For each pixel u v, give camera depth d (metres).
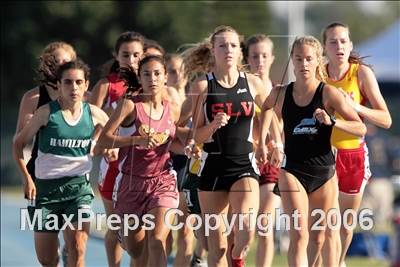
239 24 93.81
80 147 28.00
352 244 46.88
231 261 30.12
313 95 26.89
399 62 71.06
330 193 27.64
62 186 28.06
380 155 57.31
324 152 27.31
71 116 27.84
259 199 30.64
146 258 29.27
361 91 30.17
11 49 122.25
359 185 30.42
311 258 27.95
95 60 122.56
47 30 122.12
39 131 27.95
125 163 28.22
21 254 46.88
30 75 122.38
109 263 32.31
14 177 109.88
